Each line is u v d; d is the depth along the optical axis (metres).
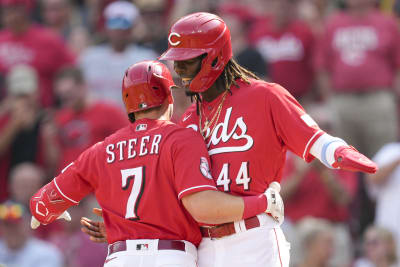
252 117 15.66
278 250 15.60
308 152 15.35
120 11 36.41
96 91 36.38
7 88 36.72
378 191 30.31
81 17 44.66
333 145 14.95
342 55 35.88
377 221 30.22
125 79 16.03
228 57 15.78
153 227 15.44
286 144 15.70
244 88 15.95
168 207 15.41
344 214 31.09
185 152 15.25
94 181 16.09
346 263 30.61
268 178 15.74
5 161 34.94
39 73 37.22
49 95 37.22
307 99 37.28
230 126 15.79
